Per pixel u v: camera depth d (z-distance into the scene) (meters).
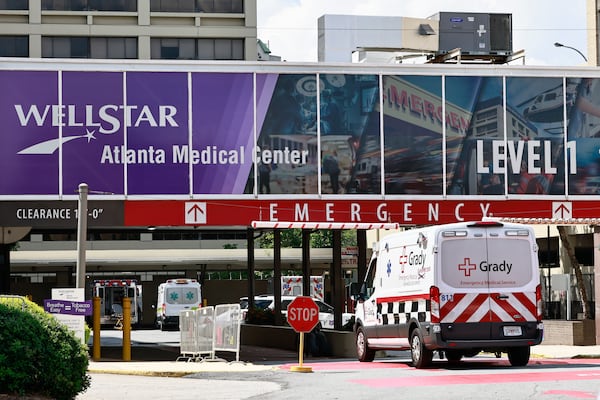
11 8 125.69
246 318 80.56
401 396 27.27
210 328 47.50
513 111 59.69
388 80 58.56
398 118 58.56
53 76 55.91
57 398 25.38
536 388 28.53
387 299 42.25
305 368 39.78
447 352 43.22
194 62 56.78
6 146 55.59
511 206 59.50
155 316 135.75
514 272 38.03
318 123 57.78
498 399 25.91
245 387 33.09
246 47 128.50
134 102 56.47
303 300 40.59
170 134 56.66
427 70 59.00
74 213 55.88
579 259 67.44
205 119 56.88
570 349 50.12
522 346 38.22
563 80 60.28
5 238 69.94
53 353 25.06
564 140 60.16
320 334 58.97
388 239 42.84
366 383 32.22
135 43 127.31
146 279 144.38
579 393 27.00
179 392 31.45
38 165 55.69
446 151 59.00
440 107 59.06
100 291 121.94
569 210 60.00
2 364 24.25
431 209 58.81
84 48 126.62
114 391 32.06
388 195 58.31
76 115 56.03
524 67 59.88
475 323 37.62
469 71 59.38
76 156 56.00
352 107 58.19
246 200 57.09
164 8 127.75
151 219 56.38
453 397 26.56
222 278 167.12
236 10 128.88
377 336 43.69
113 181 56.19
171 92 56.72
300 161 57.66
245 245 163.38
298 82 57.72
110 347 72.00
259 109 57.34
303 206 57.53
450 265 37.69
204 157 56.84
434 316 37.47
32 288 129.12
